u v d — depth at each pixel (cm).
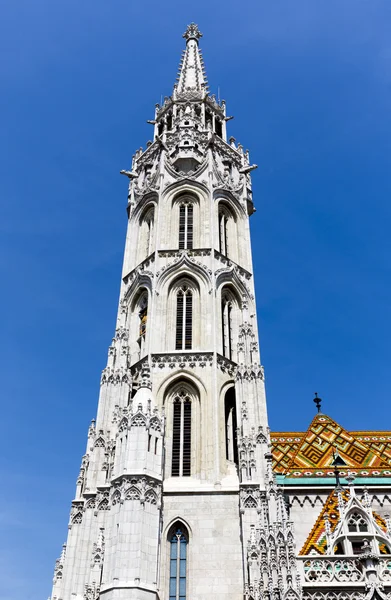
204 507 3953
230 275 5203
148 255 5462
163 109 6900
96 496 4050
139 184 6216
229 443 4431
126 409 4116
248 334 4841
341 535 3819
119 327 5081
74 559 4019
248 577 3534
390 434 5497
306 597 3269
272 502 3822
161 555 3759
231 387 4669
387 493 4578
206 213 5475
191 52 7825
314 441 5309
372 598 3228
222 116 6956
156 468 3875
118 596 3309
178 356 4638
